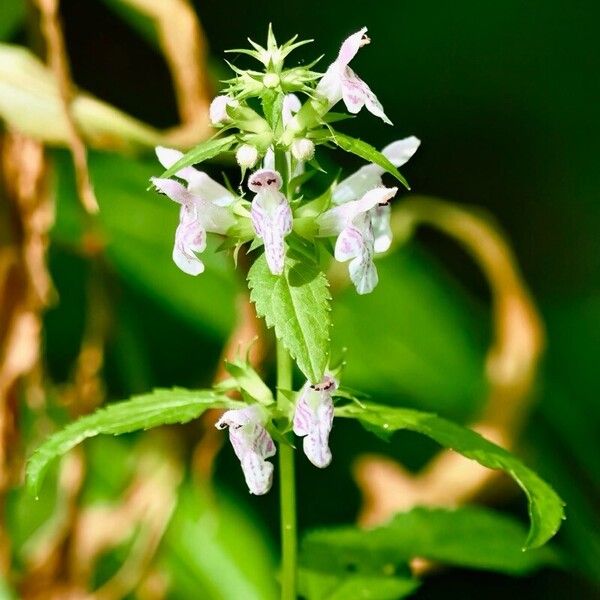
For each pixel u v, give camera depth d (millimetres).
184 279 462
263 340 424
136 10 444
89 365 439
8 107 414
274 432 367
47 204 423
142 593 438
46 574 433
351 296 466
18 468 425
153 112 561
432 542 406
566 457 473
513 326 459
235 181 505
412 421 373
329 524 465
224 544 445
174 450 443
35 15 429
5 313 422
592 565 460
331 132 358
